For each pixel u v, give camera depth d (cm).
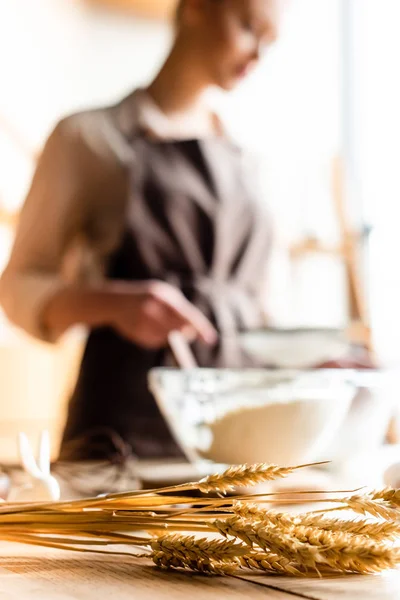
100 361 150
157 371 77
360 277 183
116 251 162
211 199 165
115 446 104
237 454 72
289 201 181
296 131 331
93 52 325
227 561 38
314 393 71
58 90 318
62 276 161
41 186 159
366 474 79
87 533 41
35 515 41
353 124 339
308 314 182
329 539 33
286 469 37
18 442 61
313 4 334
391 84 336
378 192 331
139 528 40
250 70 175
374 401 80
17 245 159
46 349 257
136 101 170
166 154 165
